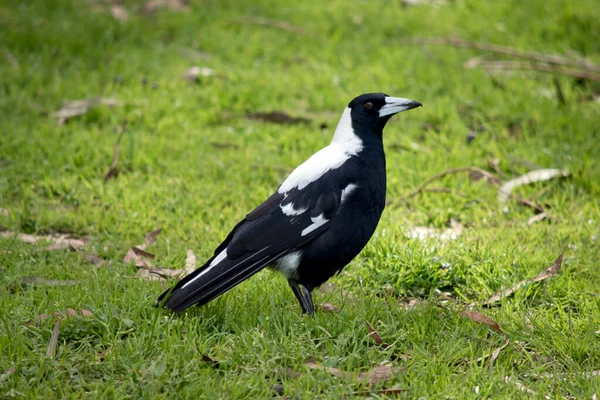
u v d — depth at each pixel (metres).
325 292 8.88
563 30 17.52
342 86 15.24
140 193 11.35
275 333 7.77
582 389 6.92
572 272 9.30
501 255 9.47
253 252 7.94
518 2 19.00
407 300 9.04
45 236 10.30
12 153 12.50
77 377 6.90
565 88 15.26
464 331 7.89
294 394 6.79
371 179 8.41
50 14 18.22
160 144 12.95
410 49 17.03
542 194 11.56
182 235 10.30
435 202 11.38
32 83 14.94
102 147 12.77
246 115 14.41
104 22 17.64
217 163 12.34
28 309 8.00
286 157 12.66
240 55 16.75
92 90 14.83
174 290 7.78
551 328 7.92
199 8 18.89
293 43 17.42
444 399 6.76
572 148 12.84
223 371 7.12
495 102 14.65
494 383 6.98
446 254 9.48
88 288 8.52
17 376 6.84
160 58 16.45
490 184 11.87
